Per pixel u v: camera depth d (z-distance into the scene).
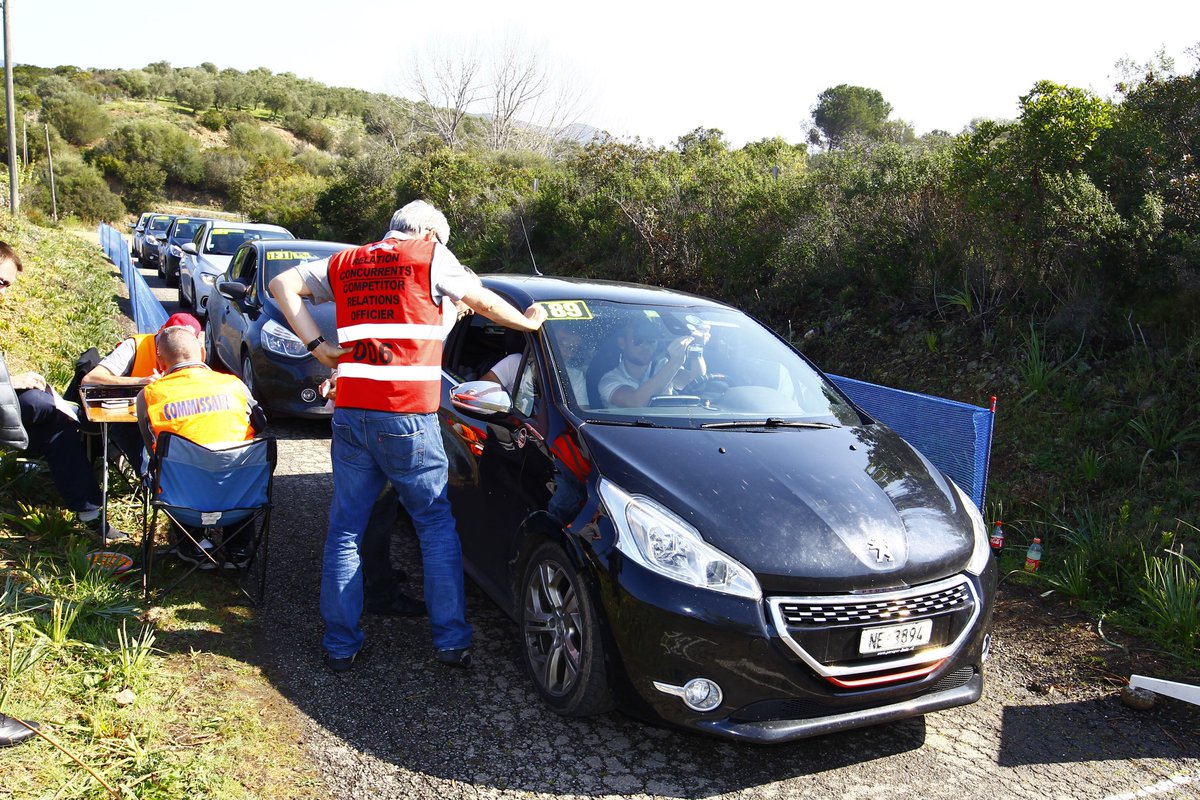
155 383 4.12
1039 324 7.15
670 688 2.95
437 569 3.64
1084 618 4.54
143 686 3.18
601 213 14.06
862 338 8.44
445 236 3.69
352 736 3.14
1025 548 5.26
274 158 61.16
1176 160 6.46
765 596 2.94
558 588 3.41
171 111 85.19
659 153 15.74
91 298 11.58
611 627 3.05
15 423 4.06
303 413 7.13
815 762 3.22
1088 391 6.25
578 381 3.86
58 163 45.62
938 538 3.29
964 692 3.23
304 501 5.61
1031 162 6.76
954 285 7.99
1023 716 3.63
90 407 4.32
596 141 16.62
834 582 2.97
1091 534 5.04
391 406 3.44
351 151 65.88
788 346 4.67
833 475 3.46
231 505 3.95
